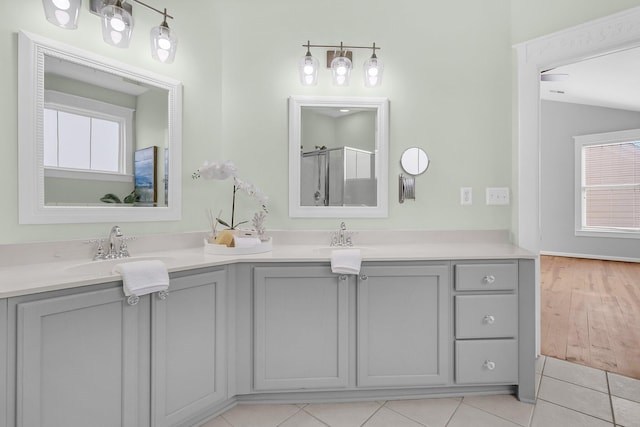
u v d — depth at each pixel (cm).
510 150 227
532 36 218
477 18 227
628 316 303
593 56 197
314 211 225
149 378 139
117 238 172
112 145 177
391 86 228
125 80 181
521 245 222
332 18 227
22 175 148
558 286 406
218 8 220
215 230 206
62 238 160
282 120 226
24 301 109
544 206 620
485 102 227
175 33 202
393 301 173
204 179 212
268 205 225
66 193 162
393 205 228
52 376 114
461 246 211
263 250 188
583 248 582
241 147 223
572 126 587
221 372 163
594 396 181
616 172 557
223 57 223
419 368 175
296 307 170
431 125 228
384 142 225
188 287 150
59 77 159
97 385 125
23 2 148
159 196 194
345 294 171
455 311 175
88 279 121
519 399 178
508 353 176
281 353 171
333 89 227
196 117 211
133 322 134
